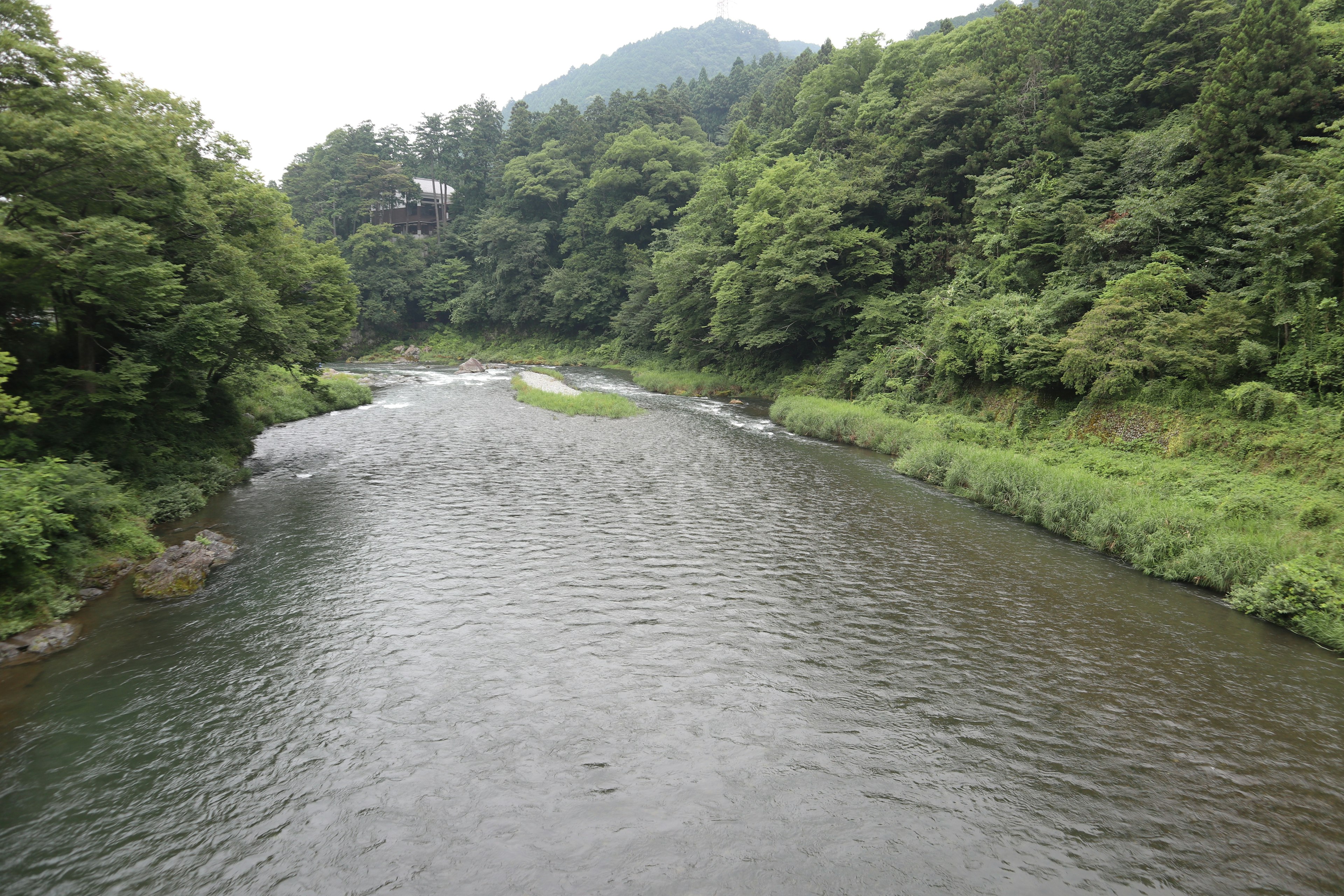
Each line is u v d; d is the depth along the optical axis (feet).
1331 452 58.13
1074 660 39.01
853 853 24.52
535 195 284.82
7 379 47.70
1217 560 50.29
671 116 321.32
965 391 103.55
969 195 135.54
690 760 29.40
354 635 39.78
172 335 60.75
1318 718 33.71
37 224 49.55
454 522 61.26
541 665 36.94
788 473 84.33
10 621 37.60
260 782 27.58
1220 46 112.27
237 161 80.38
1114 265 90.17
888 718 32.86
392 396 153.48
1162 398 75.25
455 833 25.04
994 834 25.64
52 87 50.65
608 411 128.36
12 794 26.53
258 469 80.48
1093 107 120.26
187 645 38.32
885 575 51.34
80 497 46.47
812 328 151.23
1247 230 74.90
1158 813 26.96
